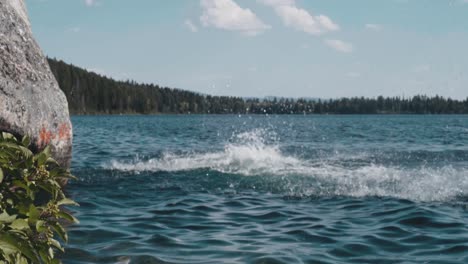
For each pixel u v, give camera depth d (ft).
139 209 29.76
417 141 96.63
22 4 34.37
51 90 32.04
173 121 270.46
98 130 143.74
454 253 21.29
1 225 10.28
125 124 210.79
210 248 21.81
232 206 31.24
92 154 63.05
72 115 420.36
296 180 40.32
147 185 38.17
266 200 33.17
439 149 73.56
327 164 49.70
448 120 313.53
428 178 41.11
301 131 147.13
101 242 22.26
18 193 13.02
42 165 13.16
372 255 21.07
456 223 26.58
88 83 444.55
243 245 22.40
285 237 23.97
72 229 24.32
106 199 32.45
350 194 34.99
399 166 49.14
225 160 52.54
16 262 10.77
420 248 22.09
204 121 271.28
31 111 28.96
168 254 20.76
